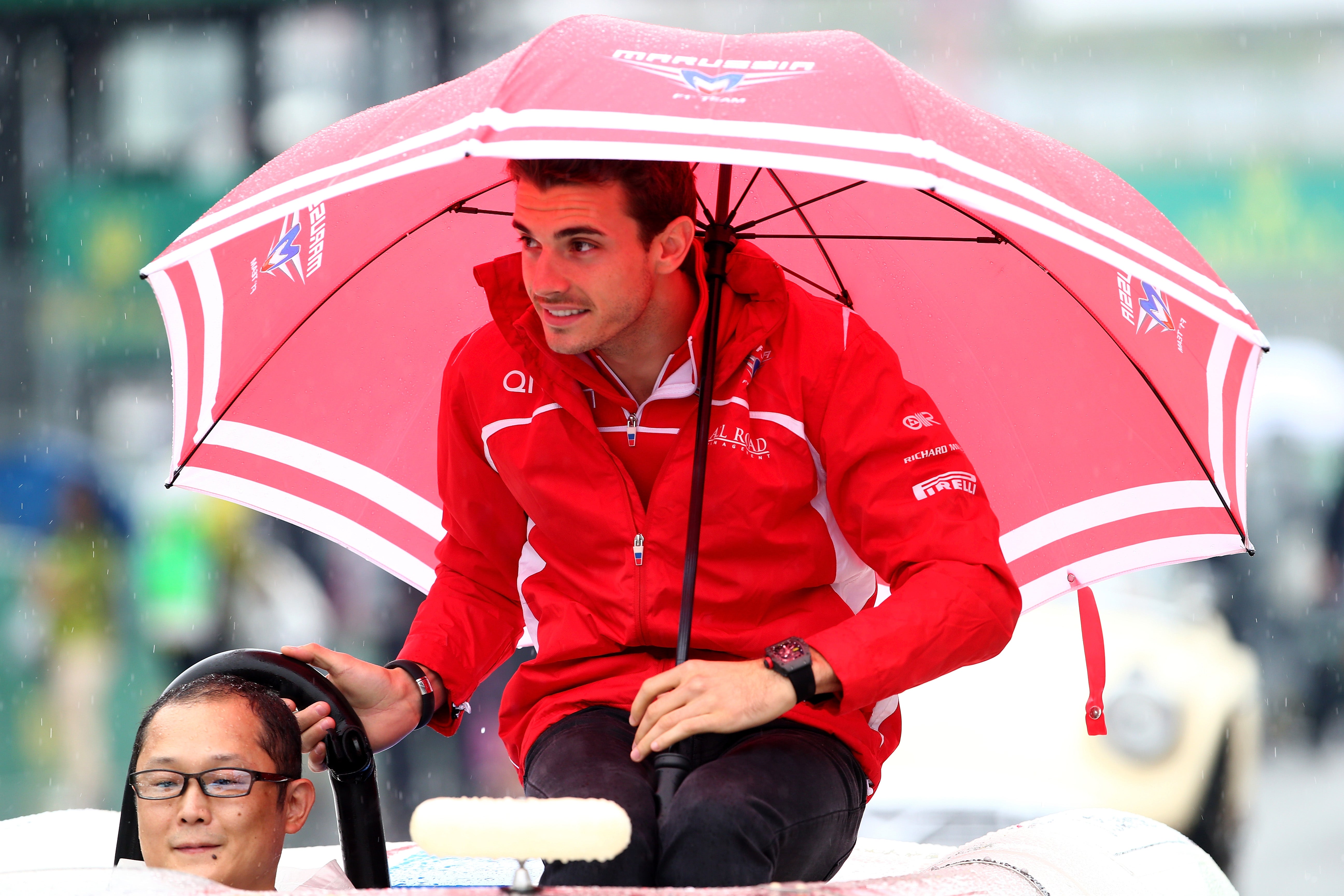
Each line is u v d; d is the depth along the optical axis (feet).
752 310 32.60
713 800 28.25
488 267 32.96
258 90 180.86
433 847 22.34
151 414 184.75
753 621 32.96
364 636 127.34
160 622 123.44
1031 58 271.28
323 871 33.04
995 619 31.01
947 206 35.53
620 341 32.50
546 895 24.59
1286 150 274.57
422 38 175.63
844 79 28.37
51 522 141.08
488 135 26.53
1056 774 80.79
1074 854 33.22
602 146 26.04
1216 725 88.84
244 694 30.22
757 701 29.04
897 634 29.96
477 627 36.40
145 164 183.62
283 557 126.72
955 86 264.52
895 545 32.12
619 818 22.57
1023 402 37.37
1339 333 275.59
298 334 37.27
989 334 37.17
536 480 33.19
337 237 35.37
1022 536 38.04
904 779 79.66
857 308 38.65
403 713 34.30
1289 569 168.96
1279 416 179.11
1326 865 113.70
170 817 29.22
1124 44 271.69
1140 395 35.63
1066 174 30.60
